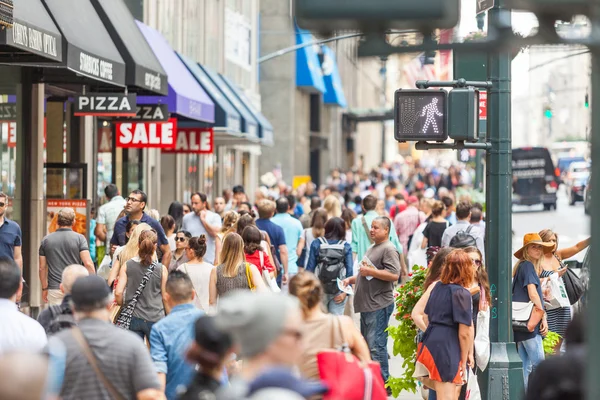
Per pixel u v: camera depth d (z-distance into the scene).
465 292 19.86
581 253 47.72
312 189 67.62
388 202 64.31
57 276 27.55
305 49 103.00
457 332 19.94
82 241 27.70
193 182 63.25
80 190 39.06
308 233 35.28
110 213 35.44
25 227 35.22
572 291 26.36
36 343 14.91
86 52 30.08
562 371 11.27
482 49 9.06
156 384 13.40
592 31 8.53
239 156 81.31
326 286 29.08
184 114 44.38
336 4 8.69
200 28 62.09
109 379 13.24
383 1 8.67
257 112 68.69
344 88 144.12
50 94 38.59
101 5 34.53
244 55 79.75
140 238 23.34
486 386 22.59
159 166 53.88
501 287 22.70
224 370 17.59
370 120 142.50
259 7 100.75
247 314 9.02
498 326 22.73
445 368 19.80
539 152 115.25
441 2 8.64
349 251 29.28
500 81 22.56
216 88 56.62
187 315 16.53
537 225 91.44
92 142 41.56
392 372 30.48
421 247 38.88
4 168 34.19
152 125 42.09
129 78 34.72
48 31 27.16
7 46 27.50
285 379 8.82
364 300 27.23
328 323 14.36
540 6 8.54
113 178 45.50
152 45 45.09
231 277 22.97
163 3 52.31
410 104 21.14
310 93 115.25
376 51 9.11
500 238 22.70
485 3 20.19
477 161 69.94
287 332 9.11
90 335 13.31
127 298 23.19
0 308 14.91
